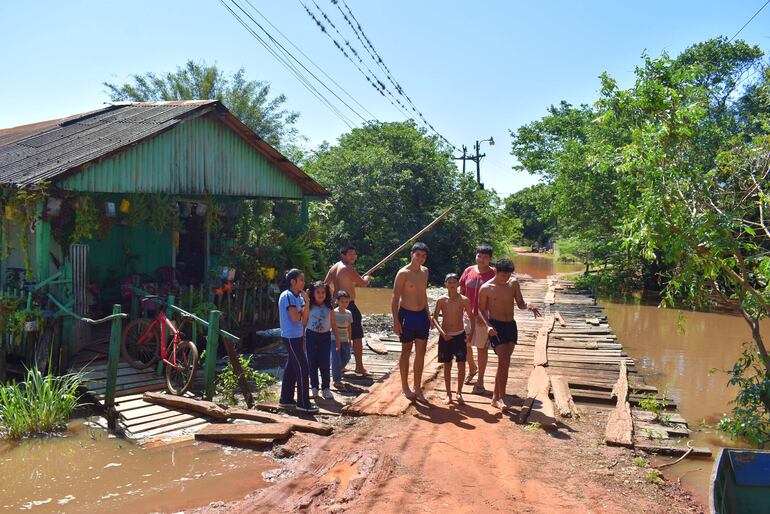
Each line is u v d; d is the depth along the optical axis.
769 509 4.46
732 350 12.80
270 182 12.02
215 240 11.52
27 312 7.81
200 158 10.44
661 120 6.95
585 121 28.17
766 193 7.07
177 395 7.48
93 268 10.52
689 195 6.94
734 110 23.05
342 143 36.09
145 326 8.75
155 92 36.62
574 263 45.09
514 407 7.30
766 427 6.99
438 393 7.89
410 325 7.31
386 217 28.53
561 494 5.00
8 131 14.74
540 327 13.55
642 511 4.79
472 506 4.72
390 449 5.86
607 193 22.62
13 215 8.09
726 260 6.68
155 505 4.90
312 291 7.59
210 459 5.86
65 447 6.18
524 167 32.03
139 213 9.34
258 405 7.25
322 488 5.06
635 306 19.89
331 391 8.06
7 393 6.89
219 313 7.54
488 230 33.06
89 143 9.32
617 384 8.45
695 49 25.09
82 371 7.61
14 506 4.90
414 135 33.22
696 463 6.12
